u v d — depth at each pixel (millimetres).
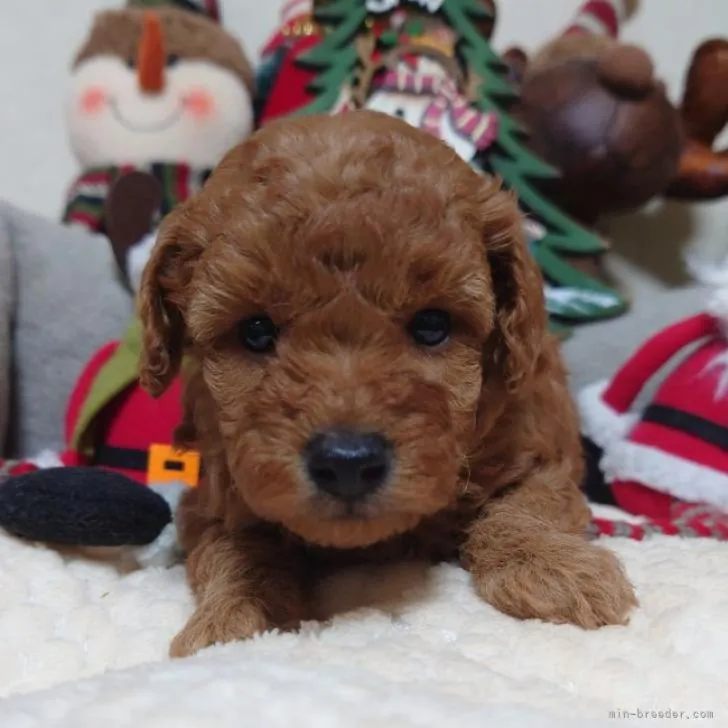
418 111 449
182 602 284
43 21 558
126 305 460
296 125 292
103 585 293
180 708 186
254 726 183
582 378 450
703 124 505
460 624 257
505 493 309
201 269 269
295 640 243
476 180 289
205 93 464
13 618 262
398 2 459
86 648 256
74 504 298
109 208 436
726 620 251
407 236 256
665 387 389
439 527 302
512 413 307
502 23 568
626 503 387
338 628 252
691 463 367
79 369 453
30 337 453
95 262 464
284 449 245
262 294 257
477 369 275
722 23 566
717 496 360
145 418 395
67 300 455
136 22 479
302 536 263
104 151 468
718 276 383
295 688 194
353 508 243
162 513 317
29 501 299
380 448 242
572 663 234
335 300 255
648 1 560
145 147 464
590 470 414
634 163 456
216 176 289
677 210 559
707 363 377
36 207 569
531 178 458
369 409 245
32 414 453
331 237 253
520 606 264
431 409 254
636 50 455
